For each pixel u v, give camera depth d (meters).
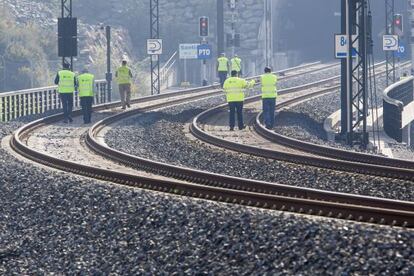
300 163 67.94
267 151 71.81
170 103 126.38
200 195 48.94
